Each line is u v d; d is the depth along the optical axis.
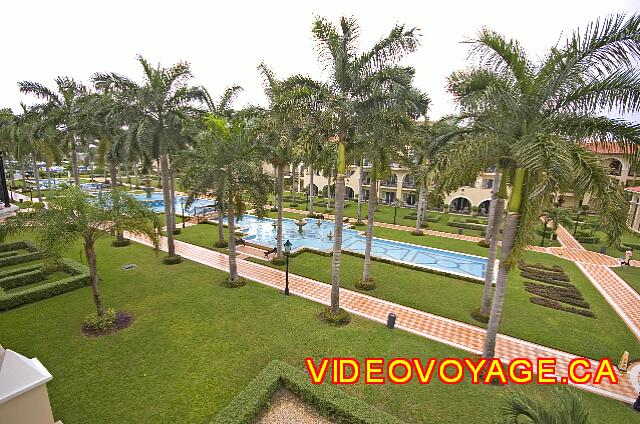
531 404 5.50
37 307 11.90
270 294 13.83
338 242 11.54
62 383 8.11
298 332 10.91
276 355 9.62
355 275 16.67
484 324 12.17
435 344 10.62
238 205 13.84
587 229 29.11
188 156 14.61
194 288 14.12
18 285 13.41
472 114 9.66
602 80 7.53
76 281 13.53
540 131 8.07
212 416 7.25
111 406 7.44
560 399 5.60
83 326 10.69
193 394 7.89
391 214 36.50
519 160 7.31
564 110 8.21
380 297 14.16
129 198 10.73
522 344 10.97
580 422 5.10
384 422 6.93
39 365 5.53
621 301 14.76
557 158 6.56
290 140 13.70
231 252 14.39
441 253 22.42
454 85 9.20
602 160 7.11
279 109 10.59
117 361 9.04
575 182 6.93
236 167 13.24
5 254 16.50
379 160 12.70
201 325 11.09
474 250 22.81
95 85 15.84
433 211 39.69
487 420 7.54
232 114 17.69
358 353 9.91
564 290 15.67
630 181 31.45
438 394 8.36
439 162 8.88
